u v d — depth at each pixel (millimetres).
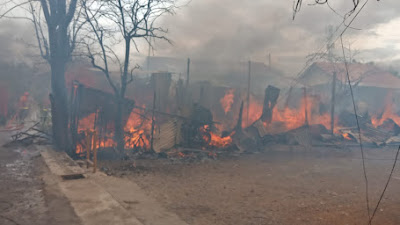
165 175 11203
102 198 5996
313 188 9367
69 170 8789
